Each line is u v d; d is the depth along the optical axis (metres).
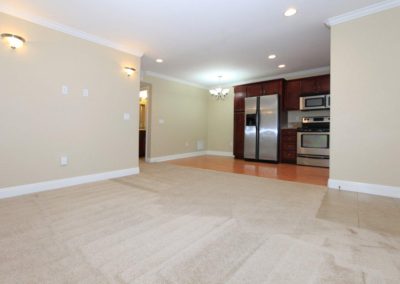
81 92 3.23
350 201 2.46
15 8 2.56
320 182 3.37
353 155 2.80
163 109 5.77
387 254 1.42
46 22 2.84
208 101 7.24
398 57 2.48
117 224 1.86
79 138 3.22
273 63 4.68
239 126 6.09
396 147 2.53
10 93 2.58
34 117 2.77
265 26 3.04
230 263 1.32
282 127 5.52
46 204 2.34
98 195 2.68
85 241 1.57
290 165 5.02
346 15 2.73
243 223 1.89
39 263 1.31
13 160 2.62
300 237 1.65
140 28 3.11
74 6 2.54
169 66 4.92
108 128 3.58
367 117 2.69
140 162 5.45
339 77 2.85
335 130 2.91
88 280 1.17
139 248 1.49
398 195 2.53
